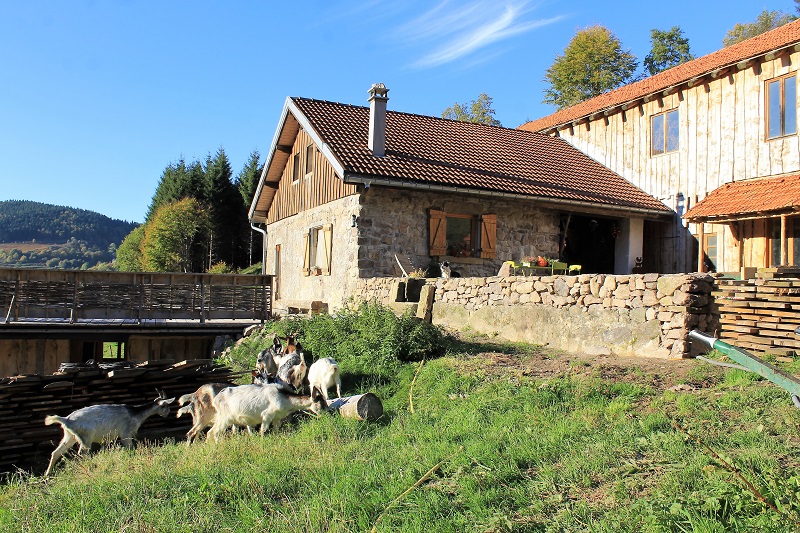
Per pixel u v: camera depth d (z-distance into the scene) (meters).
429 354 10.57
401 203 16.59
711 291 8.99
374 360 10.40
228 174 47.56
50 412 9.41
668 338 8.92
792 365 7.46
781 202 13.99
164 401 9.02
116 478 6.15
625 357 9.31
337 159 15.66
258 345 14.00
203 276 16.33
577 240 20.80
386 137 18.36
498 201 17.45
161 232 43.19
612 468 4.83
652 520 3.87
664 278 9.09
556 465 5.05
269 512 4.87
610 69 39.69
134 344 15.97
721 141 17.61
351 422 7.46
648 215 18.80
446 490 4.85
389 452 6.04
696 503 4.00
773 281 8.16
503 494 4.62
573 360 9.15
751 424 5.55
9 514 5.49
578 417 6.22
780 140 15.99
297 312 18.61
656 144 19.86
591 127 22.61
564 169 20.22
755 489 3.96
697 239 18.28
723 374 7.50
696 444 5.06
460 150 19.25
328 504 4.81
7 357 14.74
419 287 14.13
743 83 17.03
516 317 11.78
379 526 4.36
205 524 4.70
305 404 7.70
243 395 7.74
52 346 15.36
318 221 18.91
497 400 7.29
